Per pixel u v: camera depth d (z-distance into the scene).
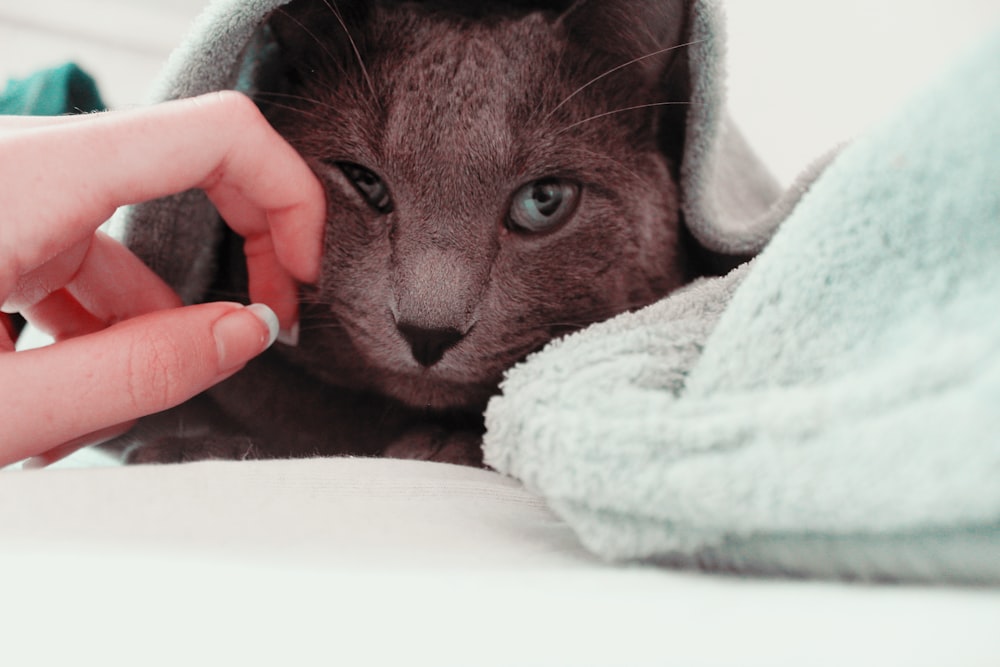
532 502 0.23
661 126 0.33
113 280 0.28
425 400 0.31
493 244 0.30
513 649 0.14
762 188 0.37
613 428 0.19
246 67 0.32
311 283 0.31
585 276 0.31
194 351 0.24
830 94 0.50
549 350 0.22
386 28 0.31
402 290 0.29
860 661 0.13
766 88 0.50
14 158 0.23
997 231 0.18
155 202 0.30
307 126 0.31
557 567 0.19
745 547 0.19
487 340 0.30
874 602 0.16
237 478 0.22
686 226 0.33
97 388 0.23
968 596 0.16
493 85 0.30
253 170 0.27
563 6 0.33
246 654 0.13
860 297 0.19
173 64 0.29
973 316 0.18
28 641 0.14
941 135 0.19
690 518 0.18
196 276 0.32
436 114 0.29
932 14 0.46
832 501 0.17
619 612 0.15
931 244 0.19
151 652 0.13
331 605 0.15
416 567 0.17
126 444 0.33
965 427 0.16
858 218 0.20
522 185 0.30
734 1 0.50
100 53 0.56
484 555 0.19
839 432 0.17
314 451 0.31
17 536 0.17
